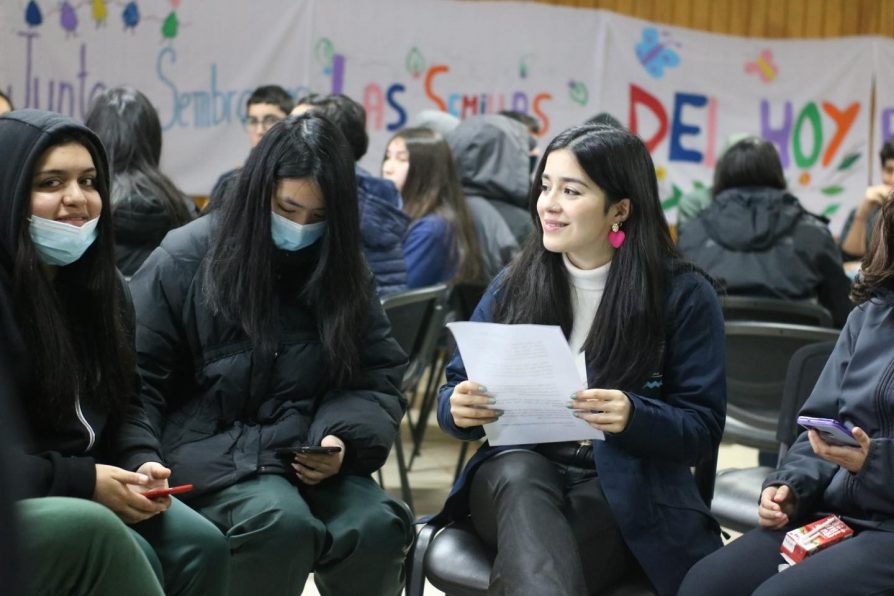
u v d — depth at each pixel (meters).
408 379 3.87
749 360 3.50
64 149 2.16
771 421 3.49
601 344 2.42
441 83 6.56
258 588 2.38
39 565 1.92
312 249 2.61
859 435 2.19
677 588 2.32
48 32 5.70
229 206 2.55
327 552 2.45
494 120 4.84
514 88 6.70
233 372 2.53
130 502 2.16
